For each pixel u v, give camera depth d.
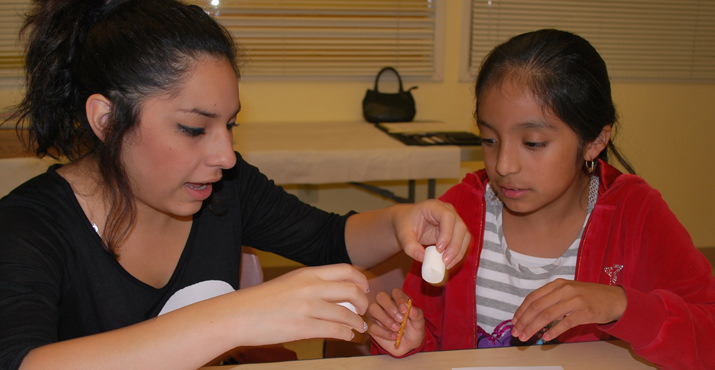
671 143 3.29
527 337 0.76
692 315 0.81
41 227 0.82
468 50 3.08
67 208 0.88
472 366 0.80
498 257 1.15
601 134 0.99
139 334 0.62
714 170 3.34
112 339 0.62
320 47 2.93
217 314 0.64
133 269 0.96
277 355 1.19
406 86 3.08
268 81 2.95
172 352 0.62
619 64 3.17
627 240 1.03
